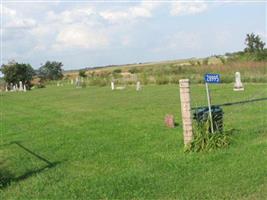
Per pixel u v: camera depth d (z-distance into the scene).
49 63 97.56
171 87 42.00
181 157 10.78
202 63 57.31
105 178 9.46
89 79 63.09
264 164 9.49
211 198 7.65
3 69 74.88
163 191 8.26
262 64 45.88
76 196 8.38
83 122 19.53
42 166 11.20
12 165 11.54
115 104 27.59
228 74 44.53
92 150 12.75
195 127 11.61
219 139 11.41
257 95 26.36
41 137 16.02
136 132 15.45
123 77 58.88
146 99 29.67
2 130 18.86
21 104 34.34
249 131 13.59
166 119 16.44
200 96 28.00
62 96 40.47
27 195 8.70
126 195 8.20
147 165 10.33
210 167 9.63
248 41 57.81
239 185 8.17
